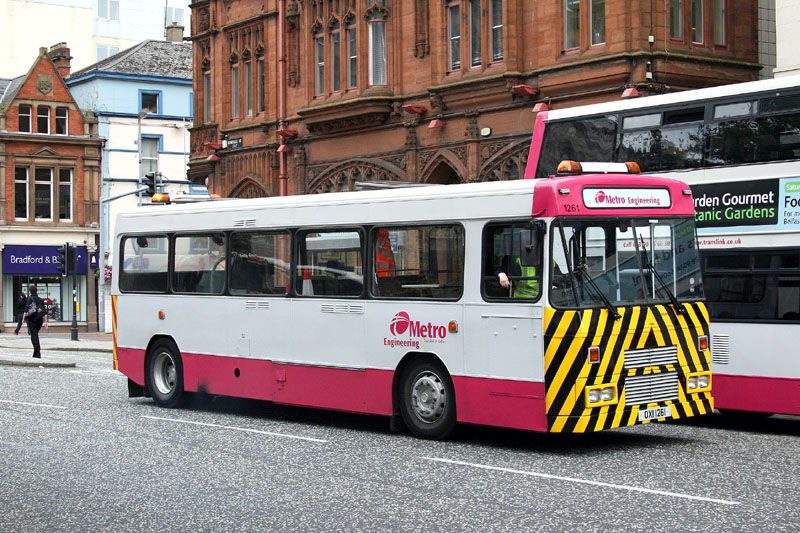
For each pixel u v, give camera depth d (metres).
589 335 11.07
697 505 8.69
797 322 12.72
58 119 56.59
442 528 8.09
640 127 14.52
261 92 35.31
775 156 12.99
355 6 30.09
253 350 15.02
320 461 11.30
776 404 12.89
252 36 35.53
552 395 11.13
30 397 18.12
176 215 16.44
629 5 22.67
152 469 10.95
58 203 55.88
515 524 8.14
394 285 13.06
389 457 11.48
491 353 11.80
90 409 16.33
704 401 12.12
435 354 12.52
